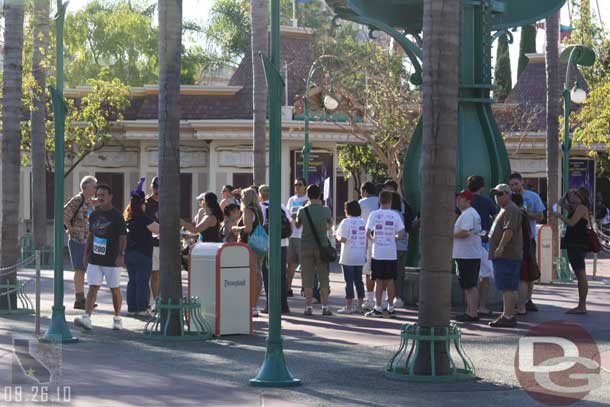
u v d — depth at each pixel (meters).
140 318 17.66
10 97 19.80
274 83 11.81
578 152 47.91
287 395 10.84
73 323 16.95
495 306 19.67
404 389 11.27
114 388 11.04
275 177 11.76
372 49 41.78
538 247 25.52
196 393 10.84
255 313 17.95
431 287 11.87
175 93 15.54
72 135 40.16
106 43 55.75
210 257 15.68
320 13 44.69
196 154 41.41
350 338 15.44
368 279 19.05
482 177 19.67
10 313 18.31
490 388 11.34
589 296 22.12
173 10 15.52
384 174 53.97
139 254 17.69
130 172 42.19
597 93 39.53
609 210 51.34
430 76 11.85
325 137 41.22
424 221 11.88
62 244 15.11
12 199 19.59
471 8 20.55
